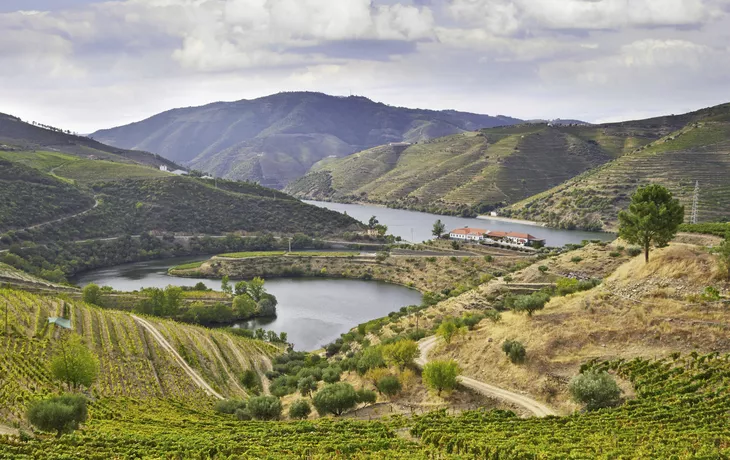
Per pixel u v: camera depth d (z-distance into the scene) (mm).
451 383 91750
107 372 112500
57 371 91812
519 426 73938
